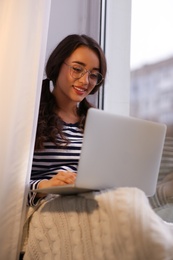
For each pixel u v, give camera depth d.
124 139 1.00
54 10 1.88
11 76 1.21
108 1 2.10
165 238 0.82
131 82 2.01
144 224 0.83
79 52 1.44
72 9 1.94
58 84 1.48
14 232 1.15
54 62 1.47
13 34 1.23
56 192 1.06
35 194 1.19
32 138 1.21
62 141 1.36
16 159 1.18
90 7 2.02
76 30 1.93
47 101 1.45
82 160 0.92
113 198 0.91
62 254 1.01
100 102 1.96
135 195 0.90
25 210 1.18
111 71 2.03
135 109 1.97
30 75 1.23
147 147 1.07
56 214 1.07
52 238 1.05
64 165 1.35
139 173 1.07
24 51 1.23
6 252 1.13
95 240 0.92
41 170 1.33
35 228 1.11
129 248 0.83
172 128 1.75
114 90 2.02
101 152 0.95
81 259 0.96
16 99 1.20
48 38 1.83
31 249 1.10
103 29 2.07
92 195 0.97
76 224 1.00
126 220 0.85
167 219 1.58
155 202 1.54
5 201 1.15
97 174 0.96
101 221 0.92
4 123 1.18
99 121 0.94
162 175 1.63
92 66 1.45
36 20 1.25
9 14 1.25
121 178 1.02
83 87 1.44
